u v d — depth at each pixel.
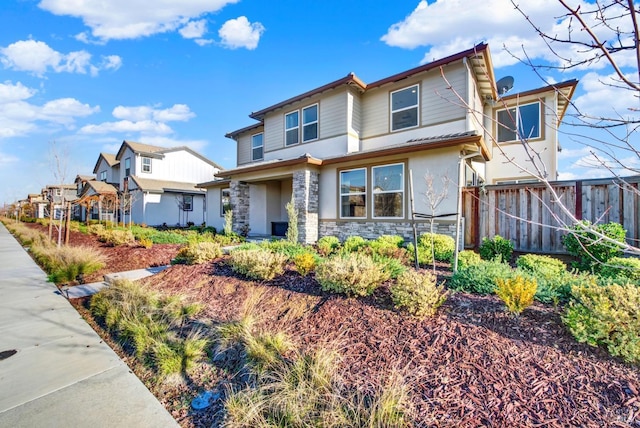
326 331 3.79
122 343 4.05
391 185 9.80
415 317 3.68
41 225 25.75
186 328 4.40
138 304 5.08
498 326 3.32
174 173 26.02
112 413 2.69
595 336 2.79
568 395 2.40
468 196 8.30
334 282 4.57
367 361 3.13
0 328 4.58
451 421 2.29
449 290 4.35
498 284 3.67
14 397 2.90
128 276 7.70
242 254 6.46
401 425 2.29
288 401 2.63
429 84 10.66
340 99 12.20
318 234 11.71
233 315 4.66
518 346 2.99
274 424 2.45
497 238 7.17
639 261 4.91
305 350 3.44
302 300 4.69
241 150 17.75
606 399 2.33
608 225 5.40
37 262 10.05
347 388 2.78
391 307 4.00
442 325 3.46
